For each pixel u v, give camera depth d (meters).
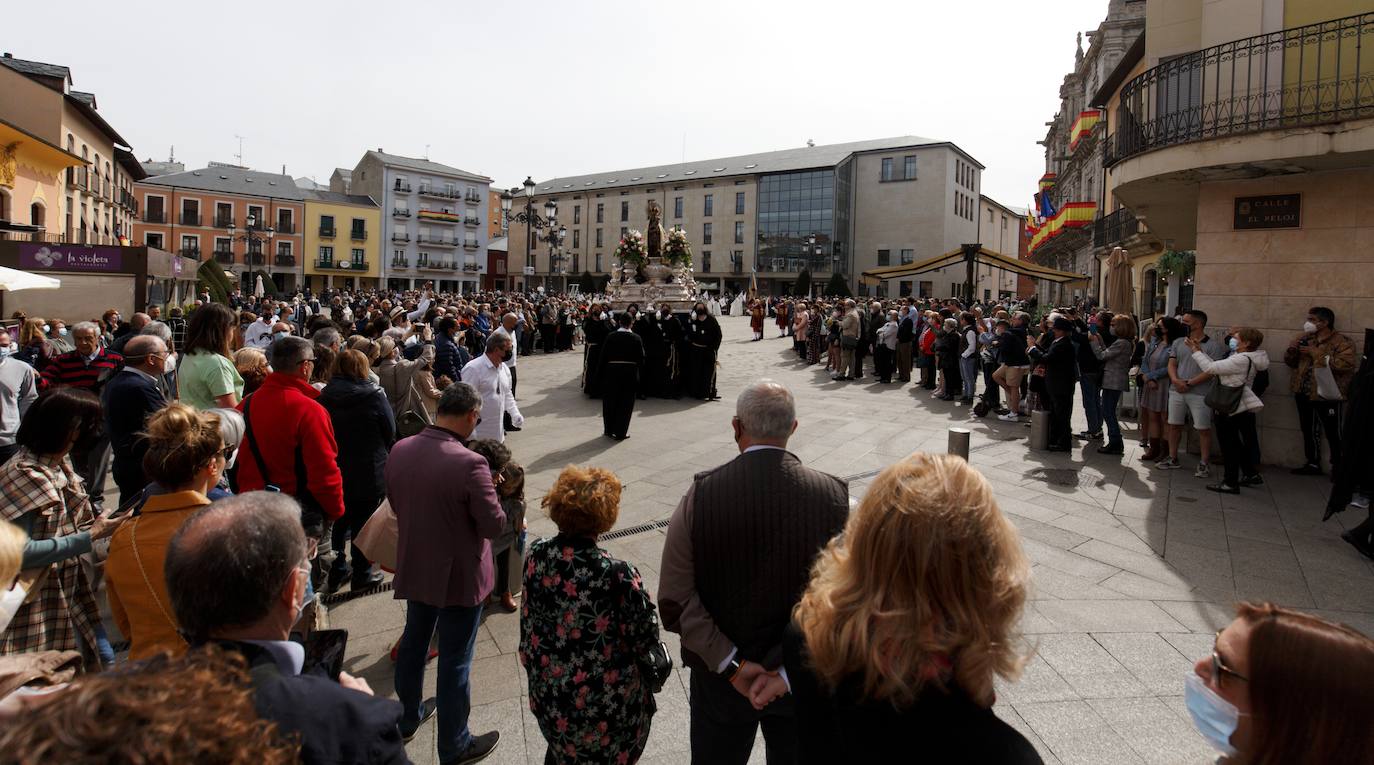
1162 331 8.04
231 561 1.50
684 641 2.24
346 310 20.31
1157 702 3.40
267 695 1.28
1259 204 7.71
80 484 3.28
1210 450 8.26
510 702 3.53
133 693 0.89
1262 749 1.13
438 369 8.97
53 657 1.75
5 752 0.81
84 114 27.03
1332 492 5.49
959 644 1.31
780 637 2.12
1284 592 4.59
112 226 32.75
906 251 60.97
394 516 3.50
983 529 1.37
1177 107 7.73
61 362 6.88
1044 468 7.75
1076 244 29.53
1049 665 3.73
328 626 4.23
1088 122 25.50
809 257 60.16
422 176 69.19
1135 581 4.78
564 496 2.39
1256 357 6.85
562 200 74.94
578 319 24.59
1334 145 6.47
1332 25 7.20
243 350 5.63
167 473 2.31
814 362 18.83
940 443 9.07
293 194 61.47
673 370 12.73
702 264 65.75
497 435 6.36
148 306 16.50
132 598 2.25
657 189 68.06
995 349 11.12
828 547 1.71
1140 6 24.48
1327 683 1.08
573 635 2.35
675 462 8.20
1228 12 7.64
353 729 1.30
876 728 1.33
